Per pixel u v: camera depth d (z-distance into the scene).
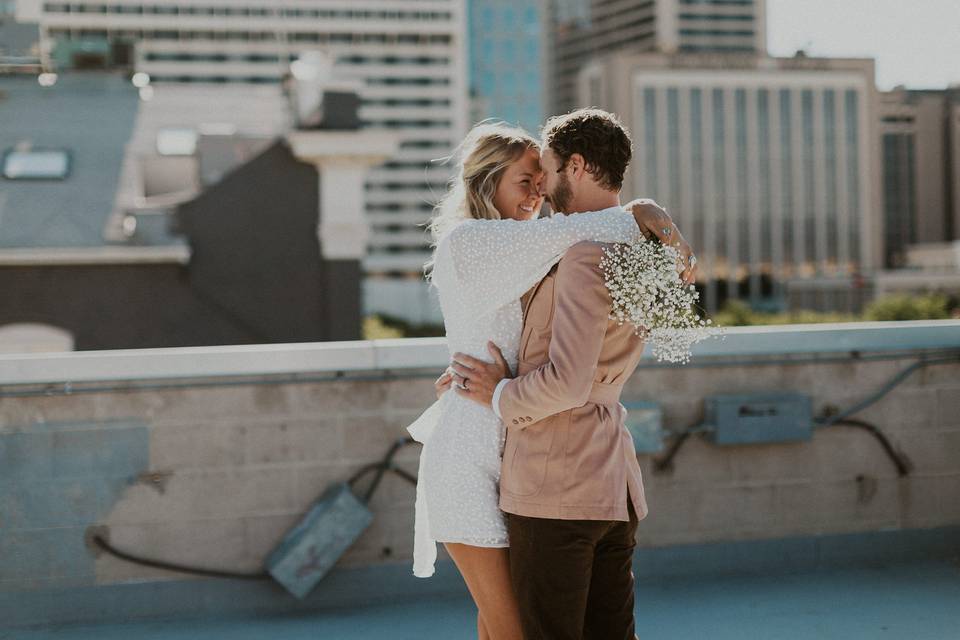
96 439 4.10
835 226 151.75
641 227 2.38
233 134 21.84
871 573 4.58
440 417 2.58
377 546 4.28
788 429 4.52
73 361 4.06
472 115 172.38
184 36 153.75
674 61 147.25
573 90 198.12
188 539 4.15
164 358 4.11
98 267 19.67
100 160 22.83
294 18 153.62
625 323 2.33
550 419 2.32
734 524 4.59
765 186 150.00
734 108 149.25
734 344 4.57
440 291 2.56
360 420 4.27
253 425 4.20
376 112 154.12
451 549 2.55
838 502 4.70
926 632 3.80
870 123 152.50
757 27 186.50
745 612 4.09
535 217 2.76
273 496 4.21
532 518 2.32
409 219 152.88
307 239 20.27
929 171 162.25
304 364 4.20
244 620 4.11
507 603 2.50
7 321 19.39
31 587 4.06
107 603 4.10
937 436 4.80
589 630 2.46
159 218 20.19
